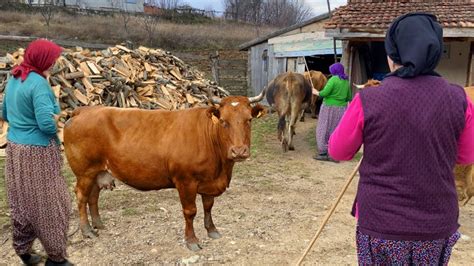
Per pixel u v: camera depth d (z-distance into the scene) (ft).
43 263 14.75
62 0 155.12
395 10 37.19
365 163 8.06
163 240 16.96
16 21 114.93
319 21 54.19
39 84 12.36
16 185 12.82
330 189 24.44
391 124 7.54
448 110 7.58
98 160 15.94
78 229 17.72
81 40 106.42
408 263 7.81
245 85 70.74
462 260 15.55
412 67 7.58
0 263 14.92
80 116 16.01
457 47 36.45
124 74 43.09
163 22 142.41
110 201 21.31
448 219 7.76
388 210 7.70
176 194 22.62
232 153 13.71
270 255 15.87
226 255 15.80
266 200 22.18
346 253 16.08
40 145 12.73
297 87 32.45
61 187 13.28
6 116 13.08
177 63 53.06
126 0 175.63
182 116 15.35
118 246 16.39
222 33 129.29
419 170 7.52
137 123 15.56
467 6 36.88
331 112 30.45
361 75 40.57
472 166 16.84
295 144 36.96
